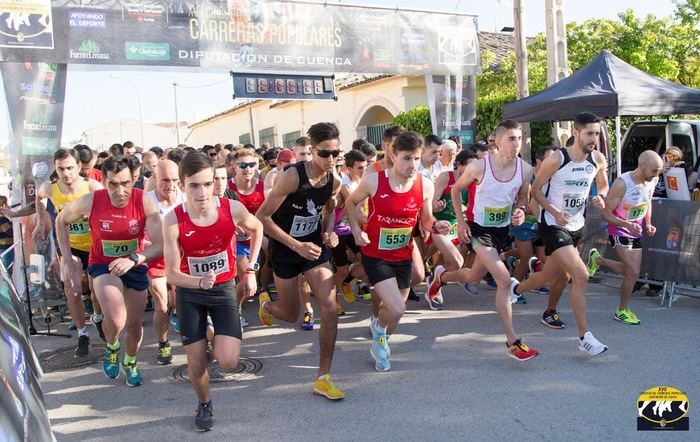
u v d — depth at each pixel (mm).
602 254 7125
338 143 4145
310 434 3656
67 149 5586
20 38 7598
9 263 7129
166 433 3760
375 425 3744
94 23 8047
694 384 4188
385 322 4566
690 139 8680
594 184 7172
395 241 4426
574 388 4188
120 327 4324
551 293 5602
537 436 3523
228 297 3744
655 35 14070
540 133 11031
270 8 9148
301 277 5918
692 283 6059
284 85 9555
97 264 4461
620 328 5520
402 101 16719
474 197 4879
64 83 8031
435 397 4137
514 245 7625
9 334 2131
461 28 10672
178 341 5758
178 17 8570
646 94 7418
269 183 6344
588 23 14164
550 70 10039
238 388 4457
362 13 9797
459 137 10562
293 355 5188
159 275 4957
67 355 5441
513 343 4508
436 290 6227
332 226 4652
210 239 3604
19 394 1755
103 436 3744
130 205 4375
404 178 4293
